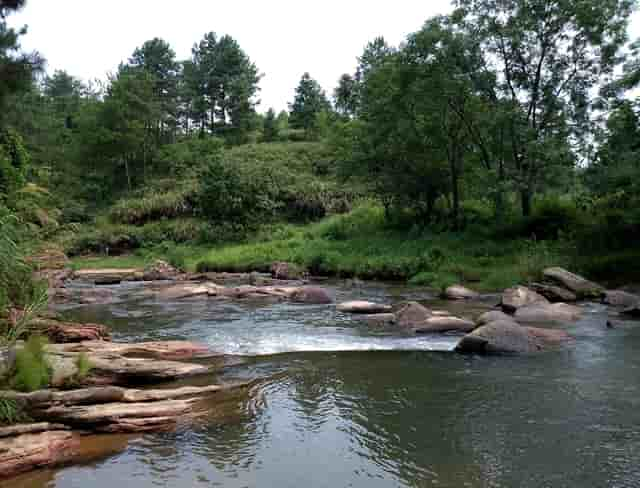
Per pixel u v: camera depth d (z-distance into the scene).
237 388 7.10
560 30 23.70
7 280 7.27
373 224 33.34
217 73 71.56
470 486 4.29
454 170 27.73
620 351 8.84
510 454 4.88
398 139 28.30
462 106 25.86
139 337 10.59
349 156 32.06
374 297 17.12
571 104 24.11
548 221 23.81
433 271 21.66
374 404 6.37
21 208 11.34
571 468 4.56
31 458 4.66
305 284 21.61
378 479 4.45
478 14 25.03
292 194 43.31
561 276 16.16
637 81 19.22
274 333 10.98
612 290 15.63
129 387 7.07
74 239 36.16
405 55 25.95
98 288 20.30
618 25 22.73
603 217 21.23
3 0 13.11
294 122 80.19
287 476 4.52
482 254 22.78
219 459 4.88
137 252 36.78
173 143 63.19
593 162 20.97
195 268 28.59
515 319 11.99
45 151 50.12
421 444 5.16
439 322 11.08
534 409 6.06
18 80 13.53
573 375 7.43
